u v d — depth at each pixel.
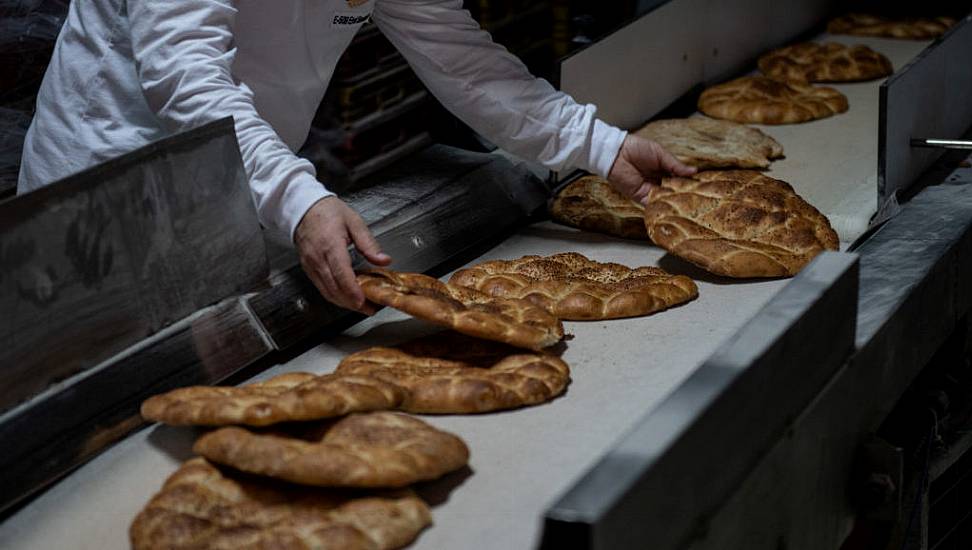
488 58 3.00
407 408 2.15
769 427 1.95
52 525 1.93
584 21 4.04
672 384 2.26
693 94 4.00
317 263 2.31
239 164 2.31
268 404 1.94
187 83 2.34
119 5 2.62
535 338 2.27
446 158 3.16
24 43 3.30
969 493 3.13
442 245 2.82
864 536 2.57
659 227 2.82
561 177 3.28
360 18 2.83
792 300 2.03
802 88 3.97
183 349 2.23
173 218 2.21
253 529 1.79
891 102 2.93
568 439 2.09
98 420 2.08
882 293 2.47
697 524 1.76
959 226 2.81
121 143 2.69
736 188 2.95
